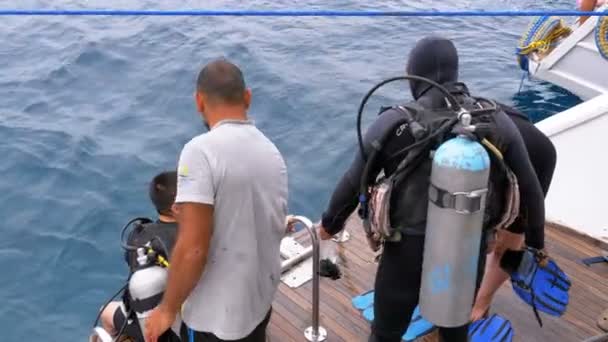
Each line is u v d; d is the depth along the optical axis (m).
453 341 2.72
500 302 4.04
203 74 2.22
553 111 9.54
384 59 10.61
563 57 9.76
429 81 2.31
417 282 2.52
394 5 14.18
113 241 6.03
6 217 6.29
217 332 2.31
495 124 2.33
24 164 7.12
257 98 8.87
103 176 6.94
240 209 2.18
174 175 2.94
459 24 13.14
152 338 2.30
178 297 2.18
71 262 5.77
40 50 10.63
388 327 2.73
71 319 5.18
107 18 12.34
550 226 4.87
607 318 3.80
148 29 11.70
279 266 2.50
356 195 2.55
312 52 10.80
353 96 8.95
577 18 10.47
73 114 8.34
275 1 14.14
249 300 2.32
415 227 2.41
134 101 8.73
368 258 4.40
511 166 2.42
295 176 6.96
